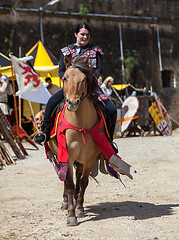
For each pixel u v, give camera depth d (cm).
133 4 3572
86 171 845
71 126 771
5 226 790
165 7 3716
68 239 694
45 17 3206
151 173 1372
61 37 3266
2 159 1585
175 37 3750
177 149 1938
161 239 680
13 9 3080
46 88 2303
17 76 2033
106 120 852
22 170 1480
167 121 2747
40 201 1023
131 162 1592
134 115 2573
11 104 2677
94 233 723
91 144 793
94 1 3409
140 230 734
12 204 994
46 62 2686
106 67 3434
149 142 2264
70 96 714
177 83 3719
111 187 1179
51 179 1317
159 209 902
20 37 3105
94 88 771
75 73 726
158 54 3659
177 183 1213
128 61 3512
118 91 3089
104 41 3441
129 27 3547
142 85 3559
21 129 2031
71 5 3306
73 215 789
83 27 885
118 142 2288
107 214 866
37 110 2702
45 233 735
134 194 1081
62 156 769
